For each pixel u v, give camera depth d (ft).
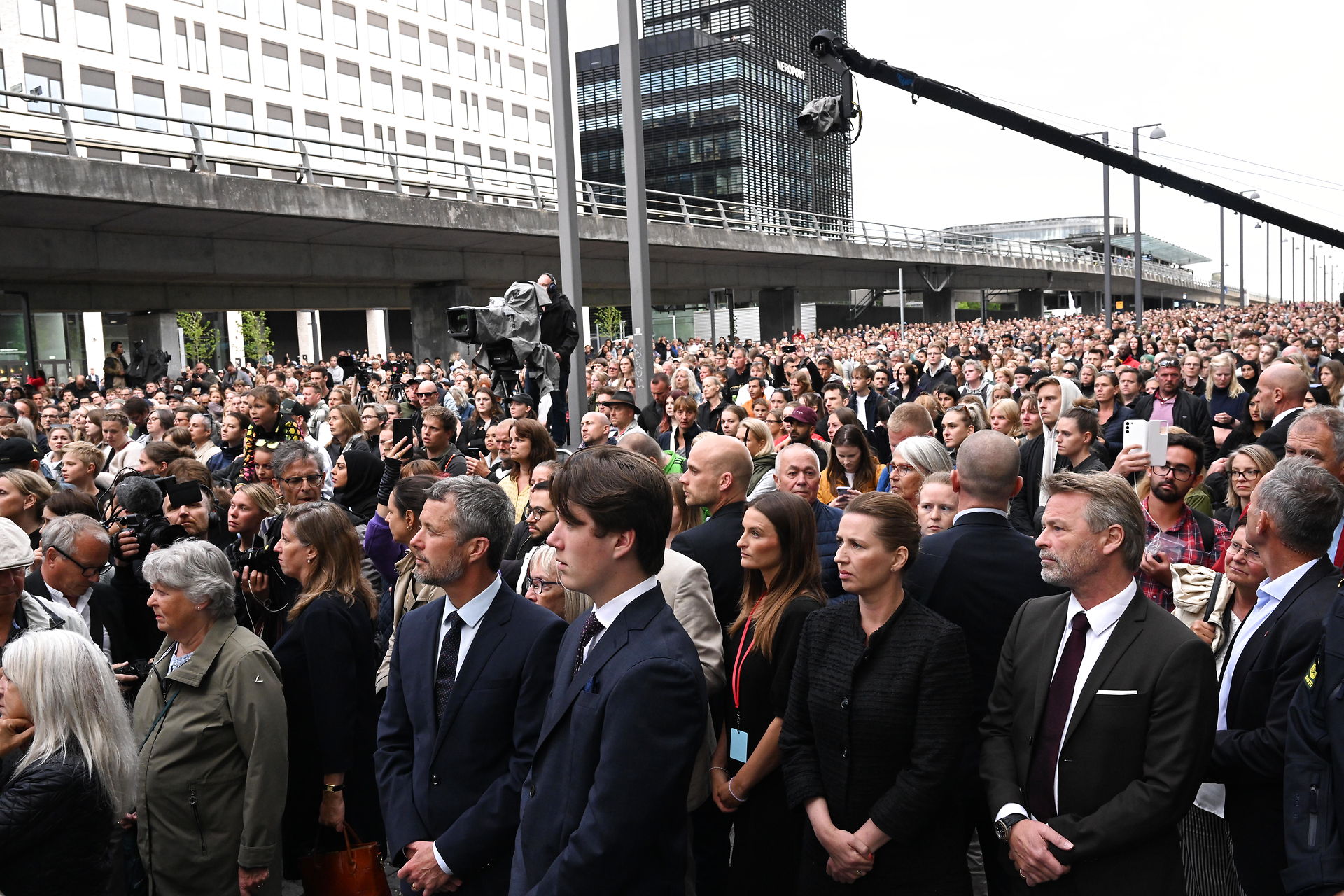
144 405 36.40
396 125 183.62
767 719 11.91
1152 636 9.48
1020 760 10.03
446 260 105.09
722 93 239.71
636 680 8.33
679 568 12.35
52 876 9.09
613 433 31.07
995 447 12.26
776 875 11.60
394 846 10.20
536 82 217.77
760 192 241.35
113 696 9.82
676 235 120.98
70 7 131.13
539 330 27.14
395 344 198.29
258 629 14.78
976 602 11.73
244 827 11.86
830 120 25.68
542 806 8.87
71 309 91.15
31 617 13.00
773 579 12.24
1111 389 28.02
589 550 8.78
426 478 15.01
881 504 10.44
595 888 8.06
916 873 10.11
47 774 9.10
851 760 10.28
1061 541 9.75
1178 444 16.21
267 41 159.53
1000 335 100.99
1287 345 59.31
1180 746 9.09
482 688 10.20
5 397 54.24
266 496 17.51
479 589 10.62
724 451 14.33
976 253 200.64
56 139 63.82
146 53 140.97
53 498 17.89
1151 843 9.24
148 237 80.12
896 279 193.57
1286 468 10.50
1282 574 10.52
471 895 9.74
